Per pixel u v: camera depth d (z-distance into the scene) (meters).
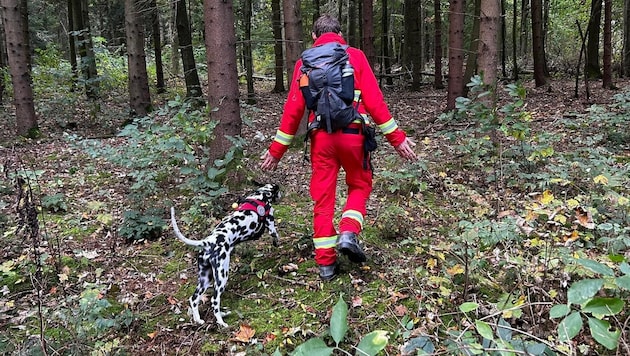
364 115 3.44
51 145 9.39
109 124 11.66
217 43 5.66
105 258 4.43
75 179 6.87
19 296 3.87
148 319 3.47
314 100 3.29
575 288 1.68
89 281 4.05
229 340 3.15
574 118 9.07
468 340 2.11
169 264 4.27
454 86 10.23
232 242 3.48
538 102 11.96
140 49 11.84
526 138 6.06
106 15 24.20
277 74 18.50
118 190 6.40
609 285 2.73
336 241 3.64
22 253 4.57
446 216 4.80
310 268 3.93
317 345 1.50
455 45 10.03
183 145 5.09
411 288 3.49
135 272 4.17
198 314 3.30
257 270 3.97
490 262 3.68
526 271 3.28
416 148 7.52
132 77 11.85
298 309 3.42
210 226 4.81
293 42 8.49
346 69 3.28
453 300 3.29
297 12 8.48
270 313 3.40
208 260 3.29
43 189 6.38
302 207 5.38
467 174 5.92
